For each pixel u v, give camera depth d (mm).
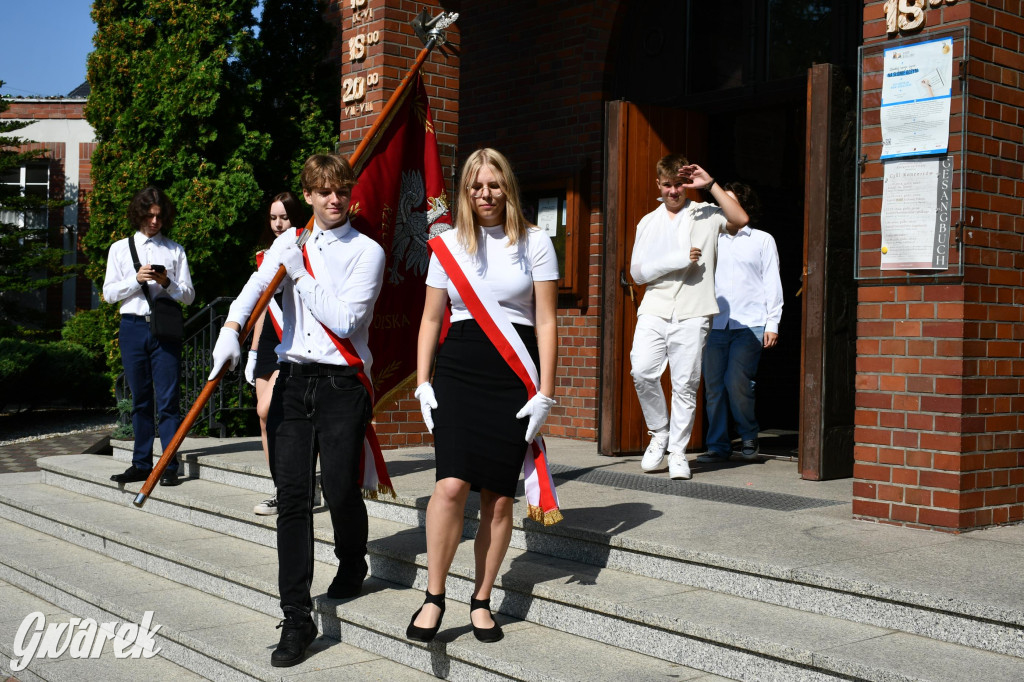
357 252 4234
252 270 10727
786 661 3238
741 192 6719
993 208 4555
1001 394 4602
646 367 6012
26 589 5898
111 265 6875
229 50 10664
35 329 20172
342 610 4285
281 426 4230
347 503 4258
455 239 3773
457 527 3775
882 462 4656
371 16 7602
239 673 4156
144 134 10820
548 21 8734
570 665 3508
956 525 4402
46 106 21609
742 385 6770
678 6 7945
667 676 3398
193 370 9180
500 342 3709
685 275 5949
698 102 7758
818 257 5855
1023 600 3297
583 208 8344
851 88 5898
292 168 11164
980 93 4496
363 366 4297
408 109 5770
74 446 12047
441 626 4000
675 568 4086
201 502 6074
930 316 4512
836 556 3916
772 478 6039
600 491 5477
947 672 2988
